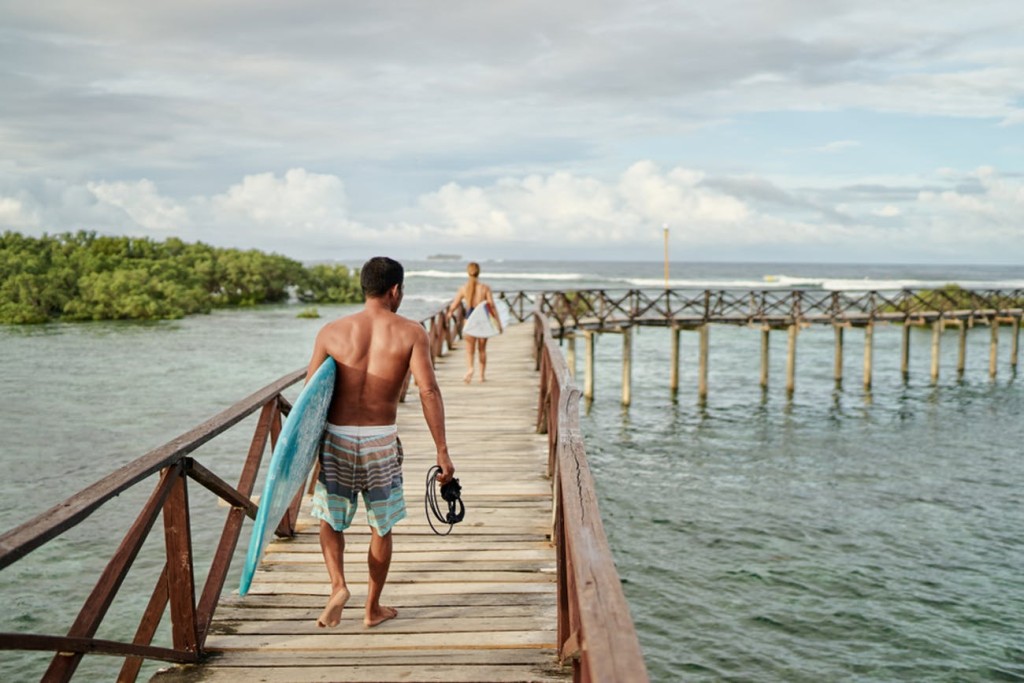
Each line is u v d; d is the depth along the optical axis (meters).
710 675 8.45
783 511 14.28
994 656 8.85
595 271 193.25
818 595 10.52
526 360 15.43
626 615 1.72
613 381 31.39
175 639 3.51
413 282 120.00
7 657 8.34
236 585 9.90
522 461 7.41
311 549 5.01
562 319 25.47
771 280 117.38
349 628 3.87
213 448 17.28
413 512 5.85
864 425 22.84
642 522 13.64
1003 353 40.62
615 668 1.47
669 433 21.61
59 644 2.52
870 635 9.35
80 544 11.27
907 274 170.62
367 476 3.59
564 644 3.28
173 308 58.28
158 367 30.47
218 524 12.35
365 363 3.55
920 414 24.58
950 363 36.94
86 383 26.12
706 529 13.25
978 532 13.09
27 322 52.16
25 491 13.91
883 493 15.53
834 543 12.53
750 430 22.06
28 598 9.47
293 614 4.05
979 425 22.88
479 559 4.86
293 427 3.11
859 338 48.94
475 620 3.96
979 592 10.60
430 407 3.61
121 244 84.44
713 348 43.50
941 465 17.95
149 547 11.17
